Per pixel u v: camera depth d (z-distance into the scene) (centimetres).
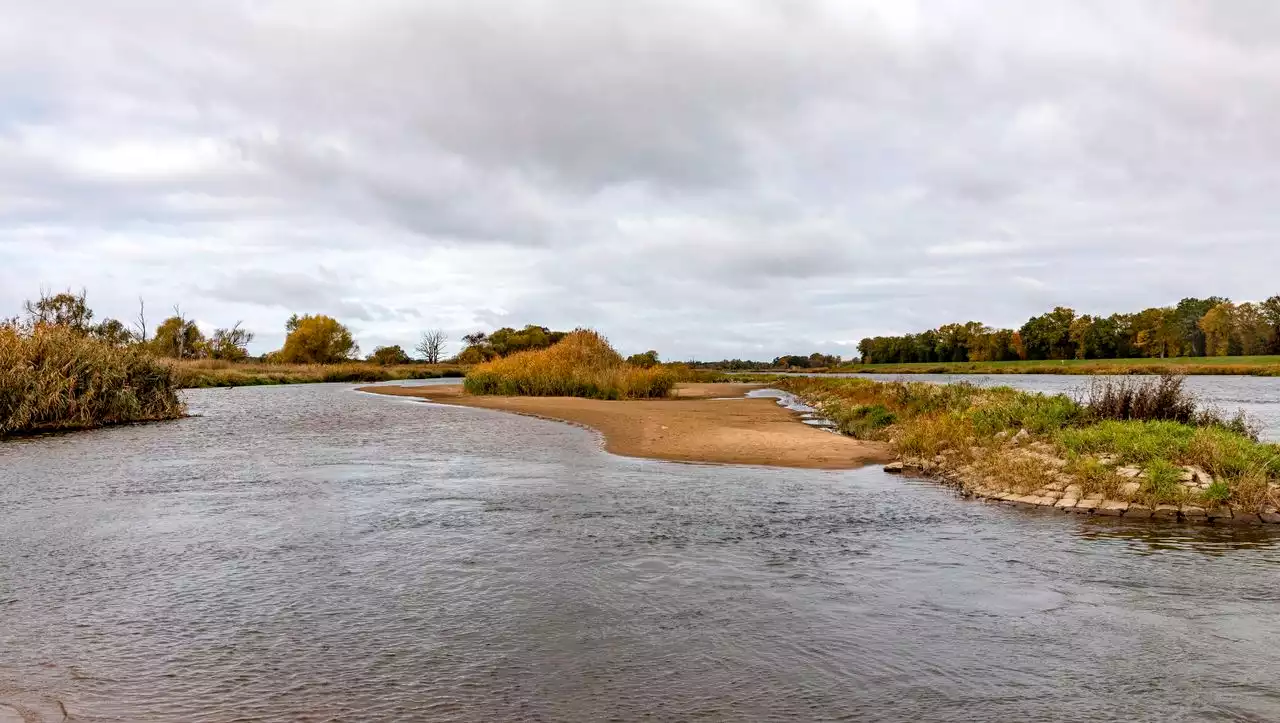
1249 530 970
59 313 4081
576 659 551
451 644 579
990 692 498
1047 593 709
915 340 15800
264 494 1195
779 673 529
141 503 1122
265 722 453
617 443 1880
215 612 650
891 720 459
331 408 3266
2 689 497
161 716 460
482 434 2142
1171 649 574
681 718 461
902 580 746
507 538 908
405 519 1012
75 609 657
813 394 4131
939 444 1622
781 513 1062
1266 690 503
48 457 1653
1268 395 4009
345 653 561
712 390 4972
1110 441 1335
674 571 772
